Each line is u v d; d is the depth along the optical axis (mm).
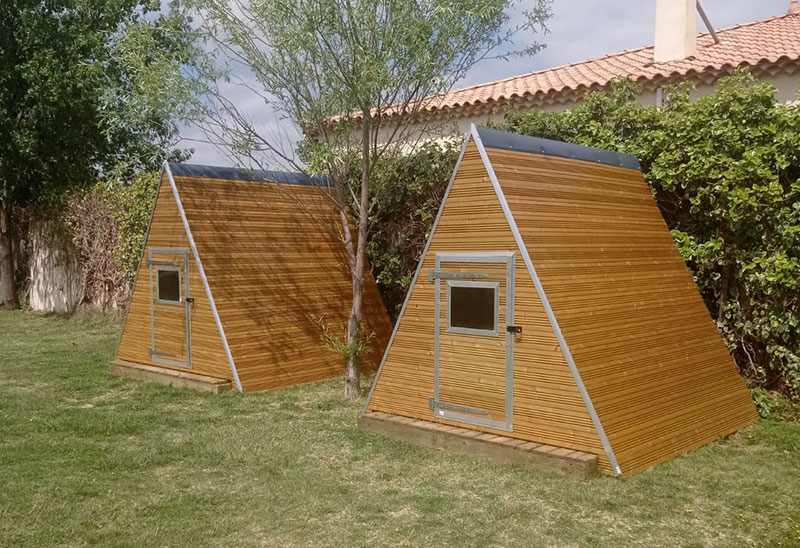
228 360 9344
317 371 10125
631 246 7367
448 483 5746
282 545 4680
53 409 8289
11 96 18547
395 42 8156
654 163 8414
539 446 6094
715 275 8219
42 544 4668
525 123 9641
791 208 7605
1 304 20078
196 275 9719
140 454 6543
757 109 7656
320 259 10859
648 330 6871
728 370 7566
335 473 6047
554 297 6191
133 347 10773
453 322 6766
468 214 6668
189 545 4668
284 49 8547
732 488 5566
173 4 8883
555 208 6770
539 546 4633
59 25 18750
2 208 19781
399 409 7246
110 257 16047
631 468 5855
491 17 8492
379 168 10383
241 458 6457
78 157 19750
